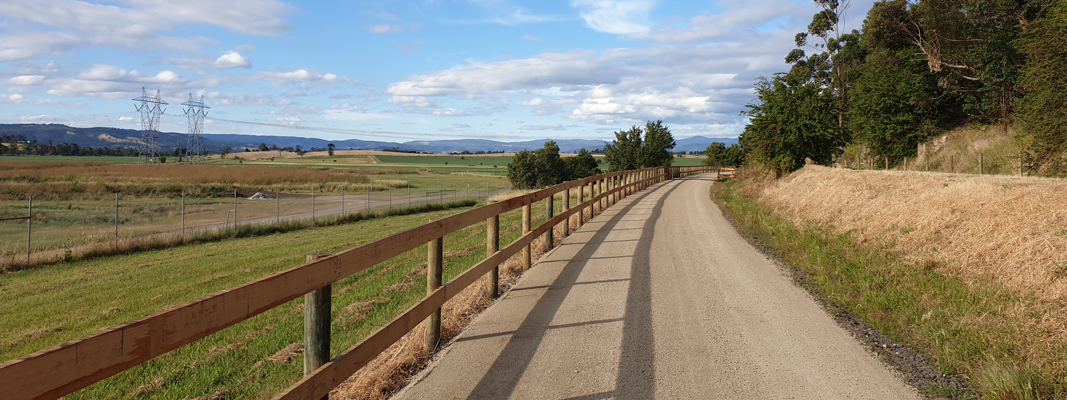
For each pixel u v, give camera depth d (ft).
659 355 13.94
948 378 12.60
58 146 609.83
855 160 127.34
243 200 129.49
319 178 215.72
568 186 34.88
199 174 201.46
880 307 17.97
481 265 17.90
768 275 23.48
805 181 57.47
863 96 114.52
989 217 24.52
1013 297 17.57
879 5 112.88
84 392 15.52
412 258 37.55
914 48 113.50
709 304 18.79
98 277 37.91
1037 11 86.89
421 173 352.69
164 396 15.08
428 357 13.98
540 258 27.27
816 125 72.23
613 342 14.93
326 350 9.30
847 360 13.71
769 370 12.99
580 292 20.39
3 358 20.86
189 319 6.53
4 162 253.24
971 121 101.14
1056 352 13.35
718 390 11.85
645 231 36.88
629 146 168.14
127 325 5.79
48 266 43.27
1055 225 20.75
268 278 7.75
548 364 13.37
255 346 19.40
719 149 238.89
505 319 17.13
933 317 16.56
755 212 48.70
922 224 27.91
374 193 163.02
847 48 164.14
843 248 29.09
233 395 14.94
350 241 55.88
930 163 92.79
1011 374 12.12
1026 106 62.18
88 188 135.54
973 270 21.12
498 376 12.67
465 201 111.96
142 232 67.21
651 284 21.65
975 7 100.01
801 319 17.16
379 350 11.07
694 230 37.55
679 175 162.40
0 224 76.33
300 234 65.10
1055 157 57.77
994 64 88.69
